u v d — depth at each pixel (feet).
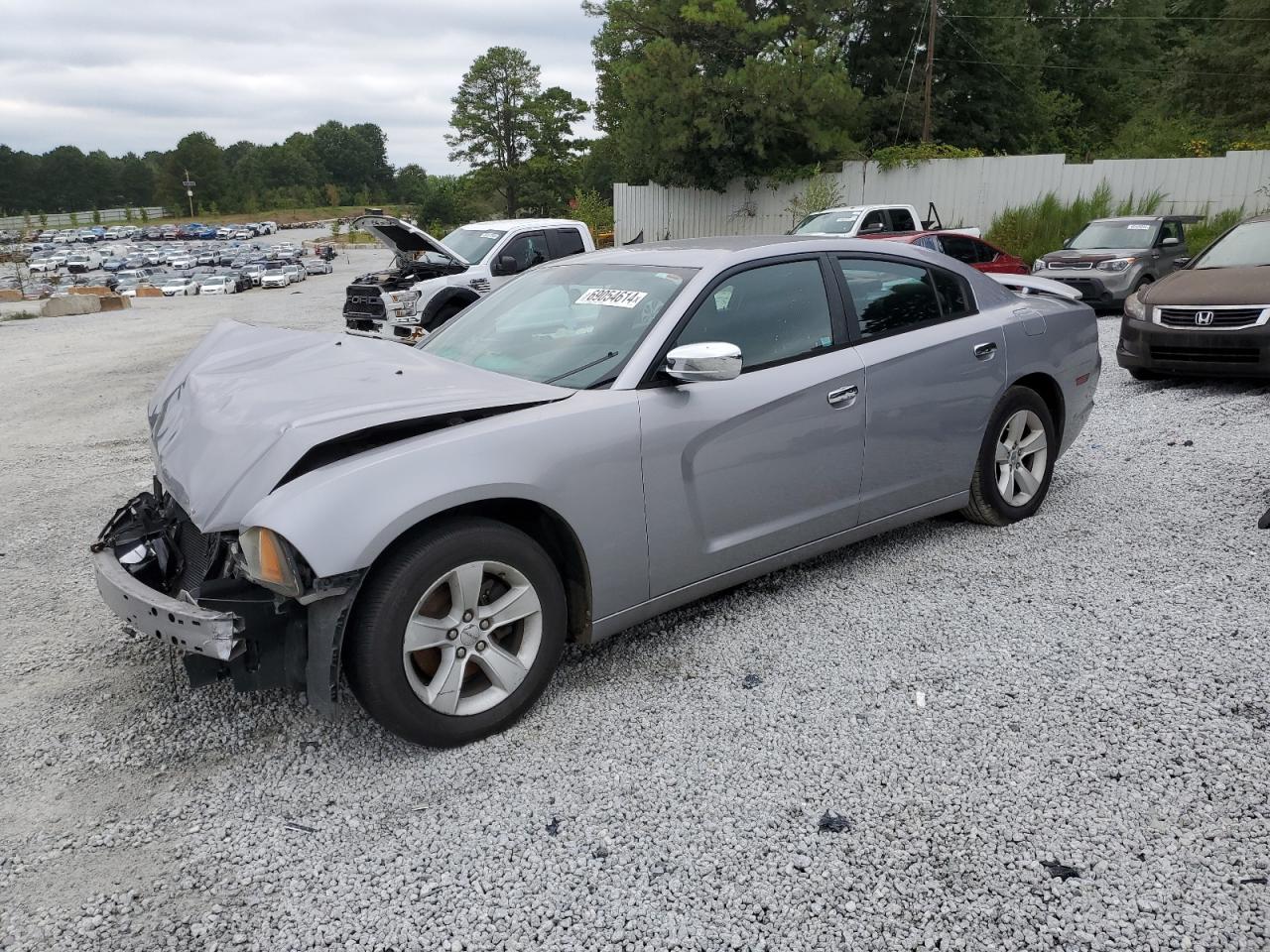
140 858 8.50
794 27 106.32
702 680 11.43
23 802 9.39
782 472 12.47
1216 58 115.24
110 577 9.93
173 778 9.75
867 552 15.39
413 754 10.04
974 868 8.04
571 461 10.35
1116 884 7.78
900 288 14.47
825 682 11.25
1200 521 16.08
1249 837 8.25
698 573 11.94
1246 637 11.86
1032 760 9.53
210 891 8.05
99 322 75.25
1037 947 7.17
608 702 10.98
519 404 10.49
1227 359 25.16
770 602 13.62
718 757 9.80
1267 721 9.98
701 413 11.53
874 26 117.19
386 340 13.01
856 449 13.32
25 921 7.73
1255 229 28.40
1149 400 25.82
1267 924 7.28
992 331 15.20
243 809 9.18
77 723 10.92
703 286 12.03
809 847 8.36
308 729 10.63
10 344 58.65
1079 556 14.79
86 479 22.43
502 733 10.37
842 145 87.40
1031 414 16.11
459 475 9.49
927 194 81.76
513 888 7.97
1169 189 72.43
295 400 10.34
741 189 90.89
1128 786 9.03
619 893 7.86
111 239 544.62
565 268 14.19
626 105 101.71
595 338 11.94
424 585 9.40
